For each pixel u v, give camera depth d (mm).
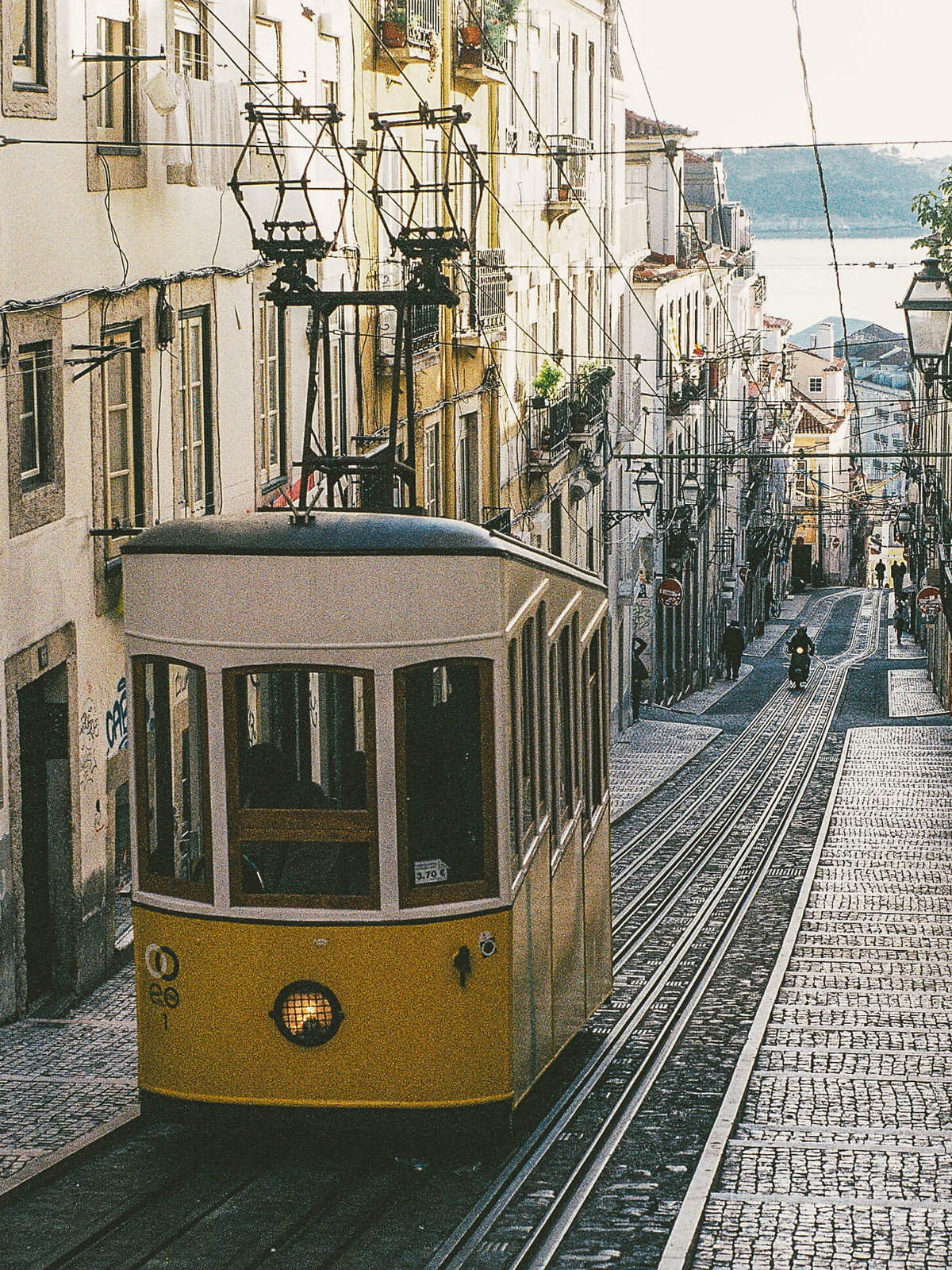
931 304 47750
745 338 75250
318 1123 9602
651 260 52406
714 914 20469
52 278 14312
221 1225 8938
